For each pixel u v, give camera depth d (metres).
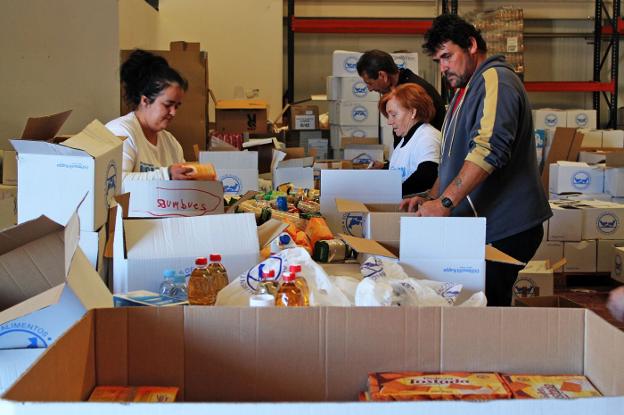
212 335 1.20
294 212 2.81
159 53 5.29
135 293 1.60
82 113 4.25
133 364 1.19
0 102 4.08
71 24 4.17
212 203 2.34
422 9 8.60
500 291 2.54
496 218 2.56
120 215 1.77
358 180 2.89
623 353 1.11
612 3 8.84
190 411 0.76
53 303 1.20
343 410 0.76
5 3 4.03
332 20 8.10
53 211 1.77
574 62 8.99
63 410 0.76
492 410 0.77
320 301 1.54
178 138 5.33
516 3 8.79
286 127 7.30
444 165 2.76
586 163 6.16
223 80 7.91
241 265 1.82
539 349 1.23
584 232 5.14
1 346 1.30
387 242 2.09
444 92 8.35
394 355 1.22
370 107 6.55
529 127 2.58
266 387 1.21
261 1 7.87
